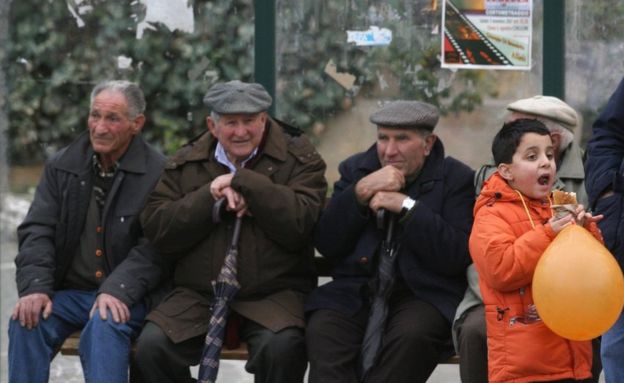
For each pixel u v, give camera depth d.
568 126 17.27
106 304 17.19
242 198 17.11
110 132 17.70
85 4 20.42
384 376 16.53
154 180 18.00
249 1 20.17
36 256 17.77
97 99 17.78
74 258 18.03
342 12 19.98
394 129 17.09
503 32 19.84
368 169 17.62
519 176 15.30
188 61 20.38
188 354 17.16
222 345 17.14
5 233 21.27
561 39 19.78
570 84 19.89
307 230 17.25
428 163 17.47
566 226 14.72
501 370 15.08
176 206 17.23
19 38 20.50
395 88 20.02
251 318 16.97
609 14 19.77
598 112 19.88
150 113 20.45
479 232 15.27
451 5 19.84
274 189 17.03
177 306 17.27
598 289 14.37
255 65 20.17
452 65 19.92
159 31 20.38
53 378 20.89
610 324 14.59
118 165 17.94
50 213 18.02
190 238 17.27
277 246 17.34
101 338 16.98
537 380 14.98
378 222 16.97
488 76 19.91
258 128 17.44
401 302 17.16
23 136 20.69
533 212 15.40
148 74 20.44
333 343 16.77
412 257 17.11
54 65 20.53
